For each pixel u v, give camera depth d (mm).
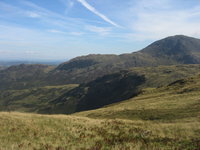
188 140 15484
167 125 20594
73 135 16609
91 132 17953
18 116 22781
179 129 18656
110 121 23562
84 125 20453
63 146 13672
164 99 43594
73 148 13258
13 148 12672
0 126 17953
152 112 31062
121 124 21812
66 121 21688
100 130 18859
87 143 14594
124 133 17969
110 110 41000
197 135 16578
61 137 15898
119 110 38375
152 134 17688
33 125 18969
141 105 40031
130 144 14570
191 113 26266
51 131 17391
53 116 24562
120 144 14523
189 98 38000
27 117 22562
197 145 14047
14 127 17953
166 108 31875
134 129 19391
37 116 23734
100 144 14406
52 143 14312
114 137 16641
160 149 13586
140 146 14195
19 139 14844
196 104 30703
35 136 15812
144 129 19359
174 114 27406
